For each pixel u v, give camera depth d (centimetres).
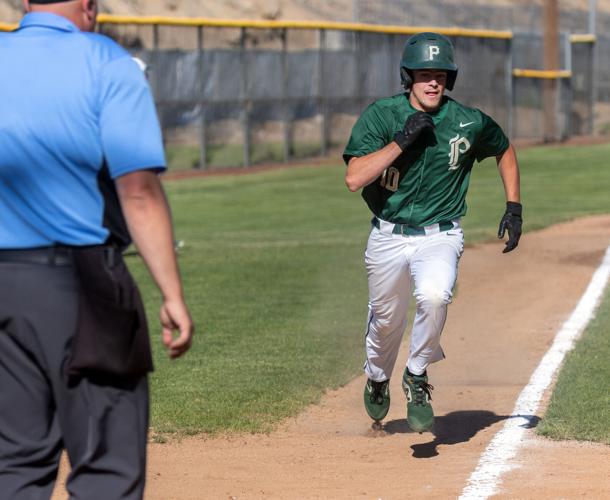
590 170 8738
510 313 3128
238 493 1549
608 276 3700
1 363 1064
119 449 1038
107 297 1008
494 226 5262
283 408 2114
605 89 13250
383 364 1894
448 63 1691
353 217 6091
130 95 1019
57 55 1031
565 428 1877
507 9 13925
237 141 9062
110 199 1042
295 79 9462
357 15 12344
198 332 2930
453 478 1608
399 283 1794
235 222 5916
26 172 1024
